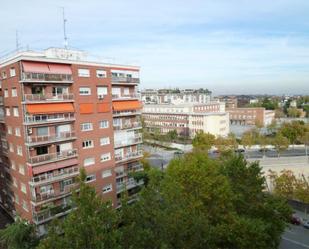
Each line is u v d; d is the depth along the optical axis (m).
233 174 30.89
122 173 42.91
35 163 32.91
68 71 35.16
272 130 121.62
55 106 34.16
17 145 35.34
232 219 26.11
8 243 28.67
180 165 30.05
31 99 32.19
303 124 108.50
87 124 37.59
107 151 40.38
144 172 44.81
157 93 178.62
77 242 13.52
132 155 44.56
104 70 39.09
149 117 128.62
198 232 17.95
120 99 42.06
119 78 41.66
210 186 27.84
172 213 17.78
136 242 15.67
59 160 34.91
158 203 18.89
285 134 99.88
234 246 25.62
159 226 17.34
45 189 34.47
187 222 17.88
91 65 37.44
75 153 36.34
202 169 28.86
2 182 44.38
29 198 34.53
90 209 15.39
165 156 89.12
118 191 42.19
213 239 21.70
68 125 36.22
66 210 35.16
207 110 127.19
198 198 27.23
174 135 110.31
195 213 19.88
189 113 113.62
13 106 34.72
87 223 14.11
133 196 40.88
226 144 84.50
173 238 17.06
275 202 29.09
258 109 158.38
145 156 70.12
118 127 42.38
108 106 39.97
